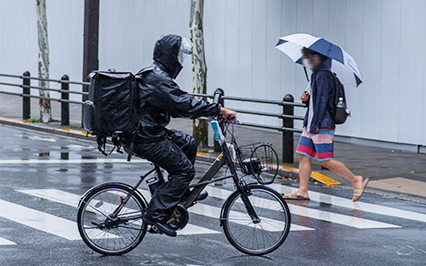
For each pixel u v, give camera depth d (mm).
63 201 7379
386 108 12547
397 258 5402
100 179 9016
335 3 13500
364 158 11281
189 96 4973
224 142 5348
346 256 5430
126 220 5301
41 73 16625
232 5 16234
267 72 15352
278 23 14953
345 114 7707
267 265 5121
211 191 8344
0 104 21000
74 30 21859
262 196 5469
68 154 11539
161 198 5137
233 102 16500
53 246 5477
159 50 5070
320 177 9328
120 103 4918
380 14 12539
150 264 5074
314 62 7602
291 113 10695
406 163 10742
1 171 9414
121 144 5262
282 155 10969
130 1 19875
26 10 23859
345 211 7348
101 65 21406
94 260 5137
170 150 5094
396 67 12281
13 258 5086
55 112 19297
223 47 16594
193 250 5500
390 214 7230
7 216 6523
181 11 17828
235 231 5418
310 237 6078
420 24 11789
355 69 7359
